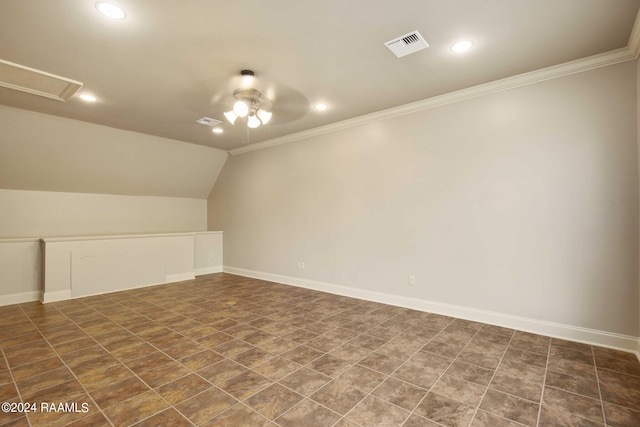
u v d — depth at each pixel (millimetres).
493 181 3484
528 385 2283
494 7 2164
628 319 2807
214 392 2203
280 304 4383
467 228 3666
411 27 2398
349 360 2680
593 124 2943
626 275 2811
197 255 6582
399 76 3242
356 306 4262
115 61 2885
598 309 2936
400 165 4219
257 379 2375
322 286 5129
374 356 2754
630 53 2713
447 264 3824
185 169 6422
